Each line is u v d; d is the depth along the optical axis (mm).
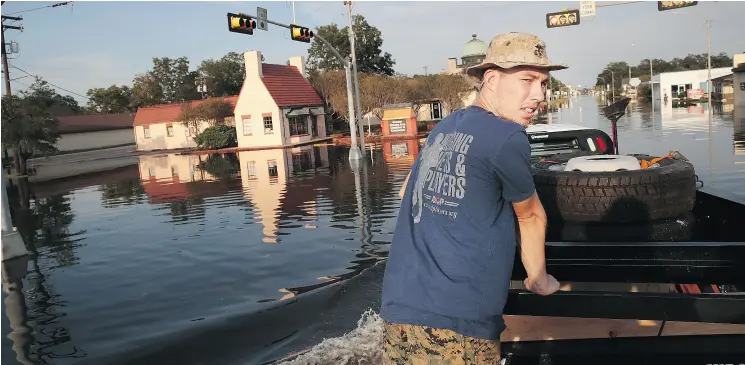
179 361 4051
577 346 2574
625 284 2451
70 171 29484
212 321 4871
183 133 49844
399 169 17859
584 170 3066
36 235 10531
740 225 2814
